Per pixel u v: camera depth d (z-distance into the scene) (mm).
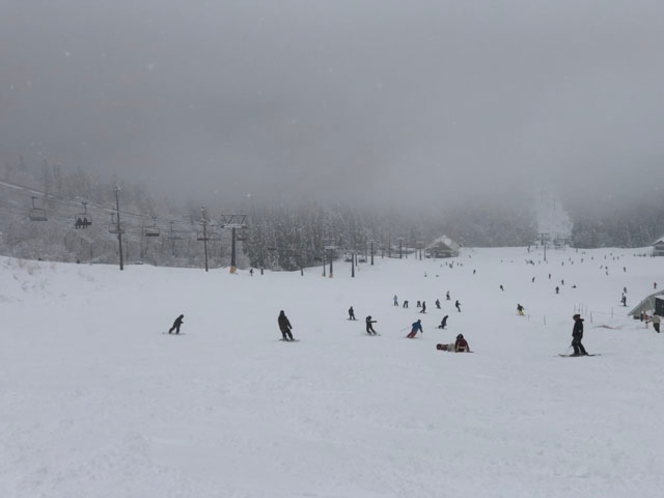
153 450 7383
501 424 9461
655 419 9789
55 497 5613
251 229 158250
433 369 16031
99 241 114875
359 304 50719
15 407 9711
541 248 176000
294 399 11375
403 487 6289
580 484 6453
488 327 36062
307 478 6527
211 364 16312
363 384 13281
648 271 99000
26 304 33875
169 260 121562
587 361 18000
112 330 27062
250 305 42375
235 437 8312
